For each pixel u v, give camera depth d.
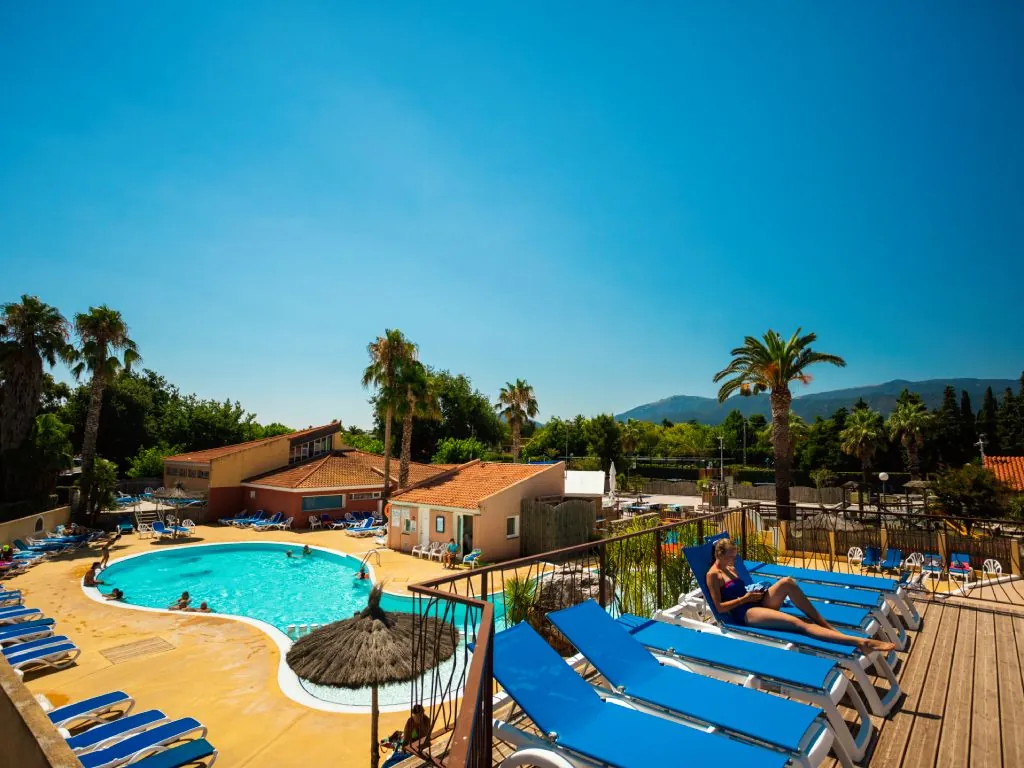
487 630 2.78
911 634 6.73
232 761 7.98
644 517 13.30
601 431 55.38
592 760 3.08
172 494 31.56
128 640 13.59
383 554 25.45
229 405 53.25
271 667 11.83
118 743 6.95
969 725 4.44
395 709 9.78
